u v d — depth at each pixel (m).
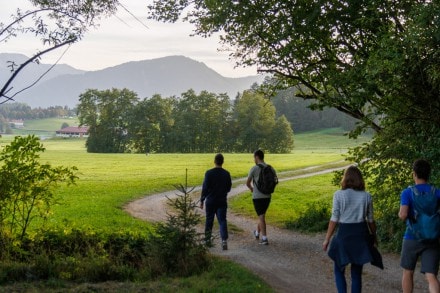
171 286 7.56
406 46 9.77
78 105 114.81
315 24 13.30
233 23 14.45
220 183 11.49
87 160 61.31
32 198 10.24
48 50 7.83
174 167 49.22
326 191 27.78
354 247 6.58
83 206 19.88
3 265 8.36
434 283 6.29
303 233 14.36
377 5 12.05
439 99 10.70
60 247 9.92
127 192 26.58
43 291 7.29
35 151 9.96
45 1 8.19
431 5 9.49
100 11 8.59
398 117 11.36
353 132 12.99
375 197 11.77
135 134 113.69
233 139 120.12
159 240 9.07
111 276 8.69
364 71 11.00
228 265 9.03
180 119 117.19
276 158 64.69
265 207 12.36
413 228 6.49
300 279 8.71
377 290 8.12
